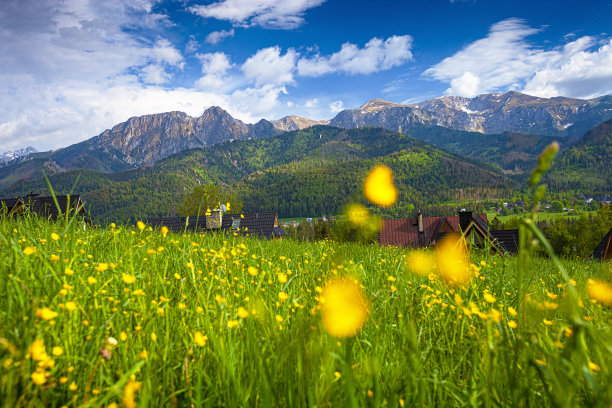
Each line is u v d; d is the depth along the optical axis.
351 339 1.95
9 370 1.35
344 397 1.52
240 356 1.82
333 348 1.64
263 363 1.68
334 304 1.73
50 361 1.41
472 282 3.31
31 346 1.40
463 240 3.77
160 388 1.56
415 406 1.53
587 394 1.43
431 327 2.60
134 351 1.81
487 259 3.93
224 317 2.08
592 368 1.47
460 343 2.31
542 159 0.91
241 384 1.67
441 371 1.98
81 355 1.73
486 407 1.39
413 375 1.53
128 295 2.36
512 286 3.29
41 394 1.41
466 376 2.02
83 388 1.61
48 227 3.77
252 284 3.13
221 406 1.56
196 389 1.55
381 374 1.78
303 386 1.54
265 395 1.43
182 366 1.84
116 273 2.71
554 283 4.02
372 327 2.26
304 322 1.95
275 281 3.37
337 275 2.95
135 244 3.90
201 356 1.77
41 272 2.22
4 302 1.90
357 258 4.43
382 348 1.95
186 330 2.02
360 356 1.87
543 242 1.00
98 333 1.76
